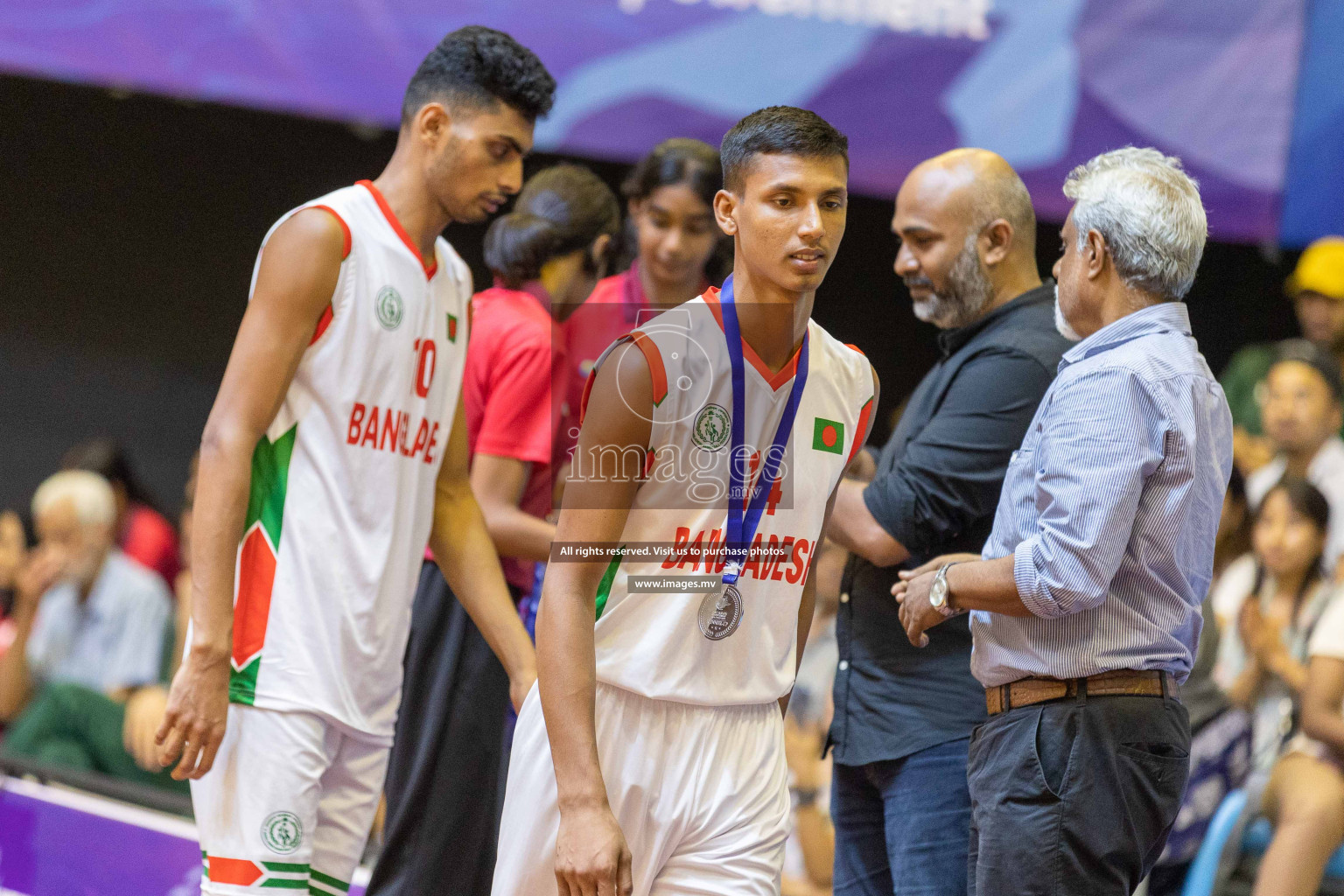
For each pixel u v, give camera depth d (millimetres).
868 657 7469
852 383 5867
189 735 6230
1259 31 14227
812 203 5215
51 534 15078
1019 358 7273
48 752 12594
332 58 13977
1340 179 14258
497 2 14000
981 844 6195
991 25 14219
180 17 13844
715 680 5574
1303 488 12383
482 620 7285
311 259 6523
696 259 9062
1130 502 5715
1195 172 14344
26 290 19094
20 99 18859
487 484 8211
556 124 14102
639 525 5457
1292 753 9875
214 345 19484
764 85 14180
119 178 19156
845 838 7691
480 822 8180
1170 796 6035
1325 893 9688
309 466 6676
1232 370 16312
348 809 6949
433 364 7062
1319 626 10023
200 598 6285
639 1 14062
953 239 7641
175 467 19422
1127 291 6168
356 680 6770
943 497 7172
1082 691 6008
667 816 5508
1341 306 16203
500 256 8570
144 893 9438
